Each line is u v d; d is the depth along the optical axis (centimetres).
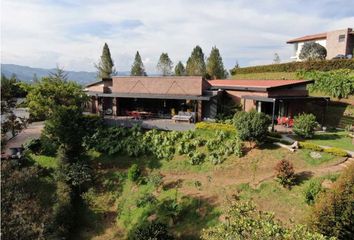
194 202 2008
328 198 1315
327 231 1267
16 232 1336
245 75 5525
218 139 2597
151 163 2559
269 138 2500
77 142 2612
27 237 1373
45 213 1775
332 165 2094
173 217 1912
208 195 2045
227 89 3606
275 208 1786
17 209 1420
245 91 3375
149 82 3512
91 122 3056
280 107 3244
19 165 2484
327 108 3578
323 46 5325
